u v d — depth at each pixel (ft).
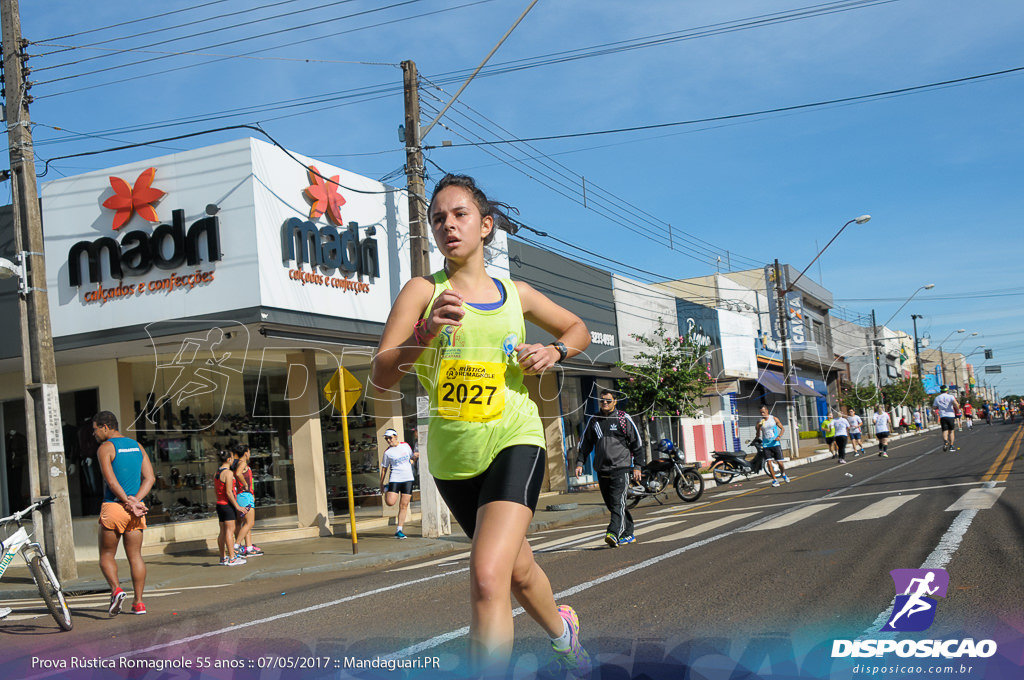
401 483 50.34
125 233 47.67
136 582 27.96
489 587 9.03
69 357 50.42
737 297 129.59
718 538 33.42
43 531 38.73
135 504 27.43
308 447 54.54
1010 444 95.81
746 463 72.64
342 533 55.42
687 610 19.74
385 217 55.31
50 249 49.14
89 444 51.83
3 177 40.86
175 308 46.34
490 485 9.81
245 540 45.80
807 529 33.27
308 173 49.57
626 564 28.45
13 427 57.26
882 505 39.52
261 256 45.16
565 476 76.02
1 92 40.73
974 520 31.04
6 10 40.78
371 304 53.26
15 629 26.03
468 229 10.11
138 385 52.34
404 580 30.91
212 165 46.34
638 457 35.91
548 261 73.51
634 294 89.45
